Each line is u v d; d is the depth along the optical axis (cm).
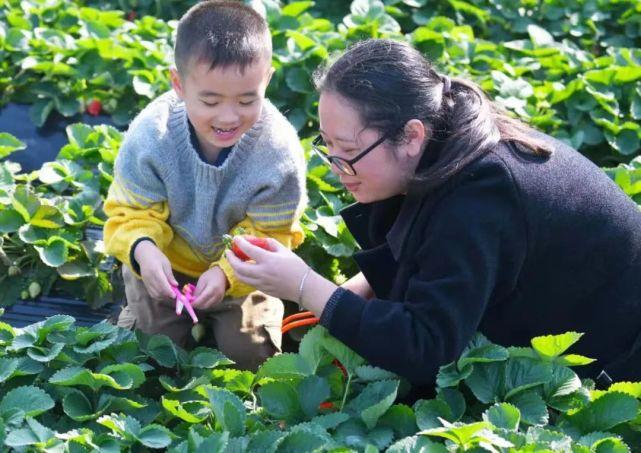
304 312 400
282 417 294
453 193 281
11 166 454
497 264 283
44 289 421
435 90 282
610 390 297
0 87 528
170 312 361
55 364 304
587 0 633
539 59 559
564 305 303
